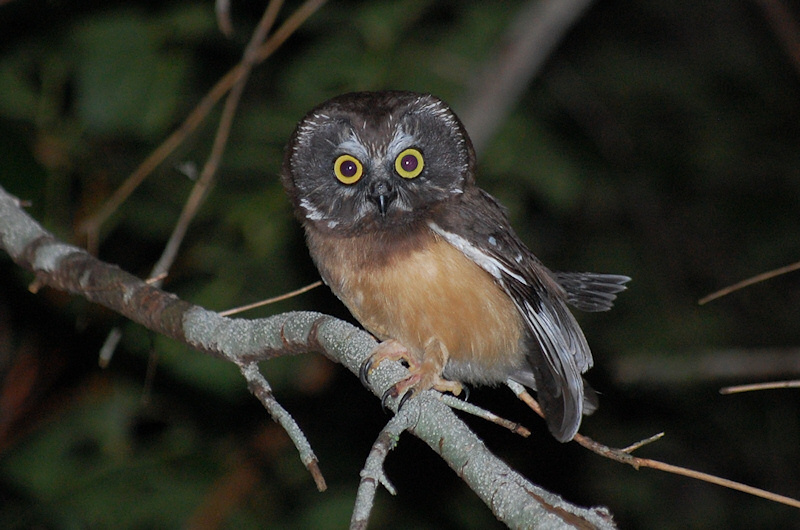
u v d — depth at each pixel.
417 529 12.40
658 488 14.20
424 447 12.88
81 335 12.02
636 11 16.25
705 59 16.31
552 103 15.30
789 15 12.83
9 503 11.30
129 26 11.57
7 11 11.80
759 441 14.54
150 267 12.33
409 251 7.75
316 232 8.28
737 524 14.21
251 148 12.09
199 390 12.30
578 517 4.85
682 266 15.79
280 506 12.06
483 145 9.95
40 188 10.54
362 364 6.04
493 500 5.11
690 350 13.61
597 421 14.05
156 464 11.74
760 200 16.14
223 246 12.01
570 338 8.28
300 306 11.70
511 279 7.84
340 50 12.03
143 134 11.45
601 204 15.71
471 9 12.41
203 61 12.77
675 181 16.34
